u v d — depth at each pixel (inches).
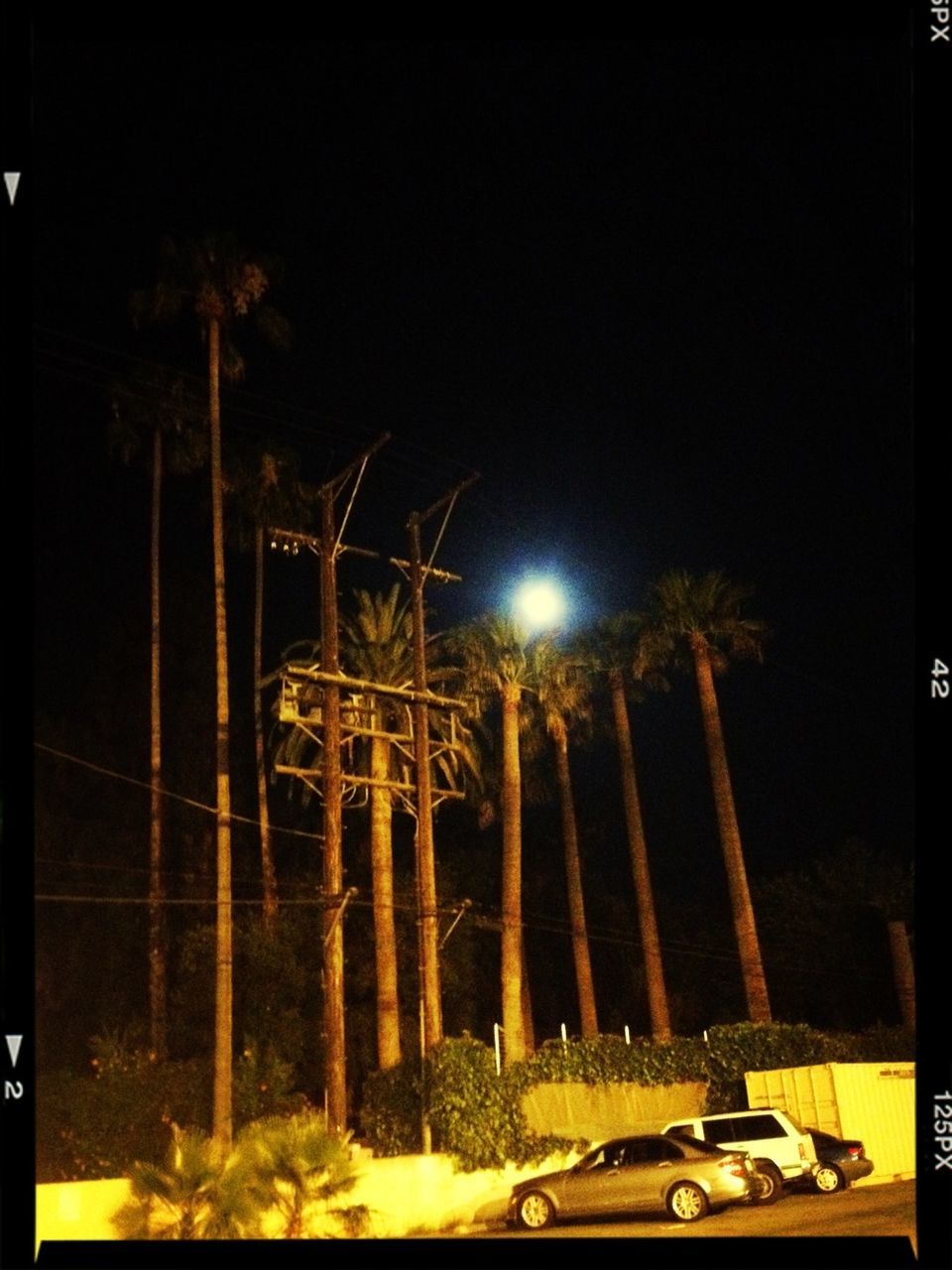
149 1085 1221.1
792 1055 1471.5
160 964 1624.0
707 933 2504.9
